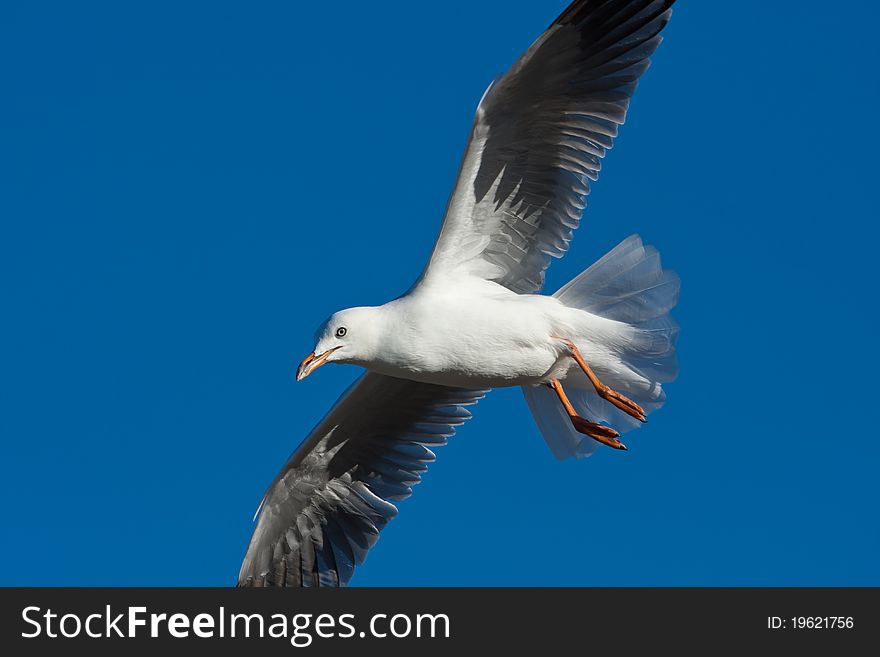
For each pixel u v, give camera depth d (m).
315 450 11.43
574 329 9.59
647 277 9.71
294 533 11.73
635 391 9.79
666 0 9.59
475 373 9.65
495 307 9.52
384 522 11.64
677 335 9.63
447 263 9.75
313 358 9.58
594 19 9.32
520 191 9.73
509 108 9.41
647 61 9.71
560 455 10.48
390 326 9.54
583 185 9.87
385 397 11.26
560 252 10.01
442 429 11.59
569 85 9.49
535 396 10.59
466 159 9.31
